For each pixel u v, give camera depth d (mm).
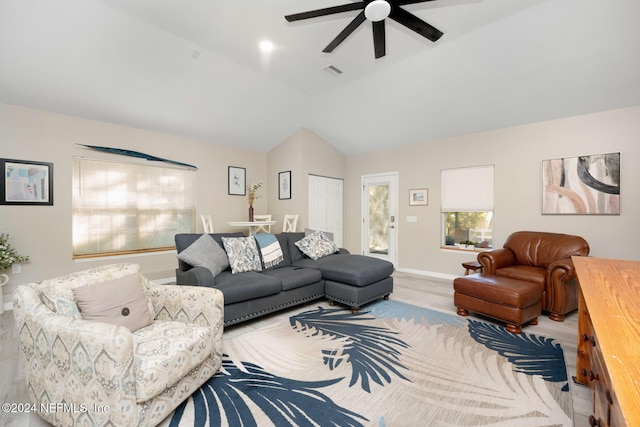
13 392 1839
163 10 2688
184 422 1580
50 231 3680
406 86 4047
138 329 1819
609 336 764
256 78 4016
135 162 4398
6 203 3389
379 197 5906
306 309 3379
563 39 2895
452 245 4918
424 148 5191
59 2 2545
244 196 5734
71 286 1762
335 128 5504
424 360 2229
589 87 3309
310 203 5688
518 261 3756
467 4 2641
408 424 1570
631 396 521
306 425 1562
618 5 2516
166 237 4719
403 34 3100
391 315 3172
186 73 3625
